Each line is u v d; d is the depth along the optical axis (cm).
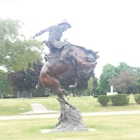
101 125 1383
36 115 2402
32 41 3167
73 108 1248
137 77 8119
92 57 1266
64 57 1203
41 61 3553
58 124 1259
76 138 1003
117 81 7769
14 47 3091
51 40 1234
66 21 1263
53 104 3531
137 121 1558
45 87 1251
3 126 1502
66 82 5884
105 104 3050
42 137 1056
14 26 3017
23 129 1329
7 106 3462
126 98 3048
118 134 1077
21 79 6756
